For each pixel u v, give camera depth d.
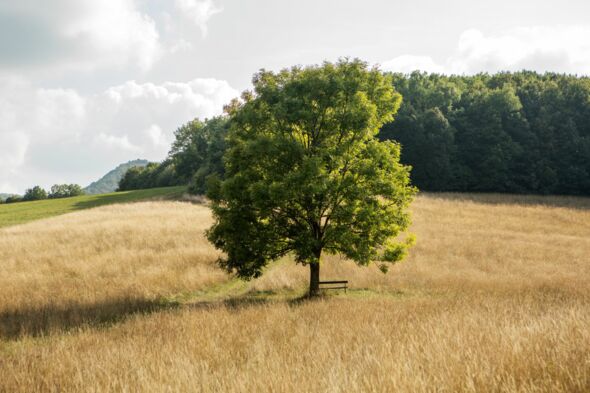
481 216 44.66
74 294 16.66
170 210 46.75
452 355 4.65
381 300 14.41
